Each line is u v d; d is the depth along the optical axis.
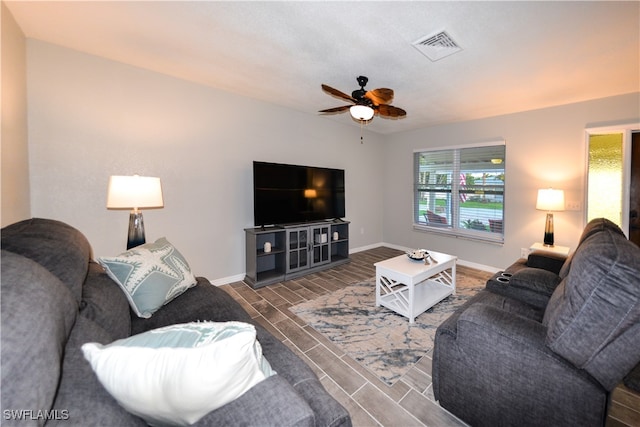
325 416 0.83
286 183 3.55
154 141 2.71
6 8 1.73
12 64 1.83
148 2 1.67
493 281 2.06
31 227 1.12
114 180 1.92
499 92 2.96
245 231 3.37
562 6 1.60
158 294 1.54
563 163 3.33
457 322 1.33
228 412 0.69
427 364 1.81
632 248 1.03
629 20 1.72
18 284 0.61
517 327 1.17
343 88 2.97
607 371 0.98
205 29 1.94
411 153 4.95
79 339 0.81
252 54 2.28
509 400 1.15
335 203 4.17
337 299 2.85
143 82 2.62
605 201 3.10
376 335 2.16
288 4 1.66
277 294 2.99
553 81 2.67
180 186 2.90
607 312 0.94
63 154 2.27
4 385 0.50
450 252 4.45
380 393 1.56
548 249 3.09
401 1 1.61
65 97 2.26
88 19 1.85
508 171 3.77
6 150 1.74
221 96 3.14
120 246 2.56
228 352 0.65
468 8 1.65
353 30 1.90
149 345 0.67
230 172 3.27
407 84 2.78
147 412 0.66
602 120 3.06
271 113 3.60
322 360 1.86
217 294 1.76
